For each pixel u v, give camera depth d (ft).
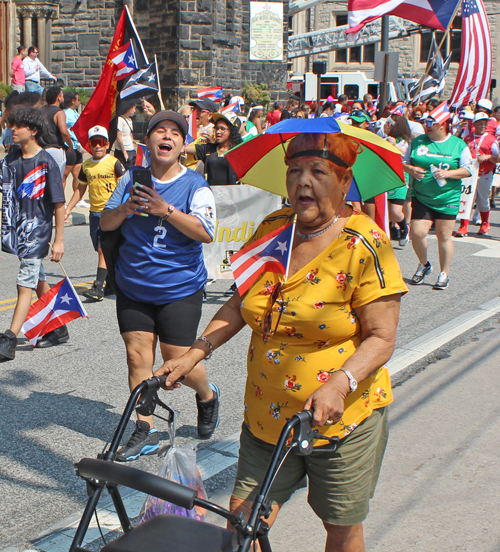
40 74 67.82
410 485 12.69
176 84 80.59
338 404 7.16
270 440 8.05
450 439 14.49
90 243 37.45
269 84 95.25
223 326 8.71
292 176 7.73
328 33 115.44
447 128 26.43
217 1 85.25
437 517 11.68
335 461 7.89
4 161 18.83
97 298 25.80
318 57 143.74
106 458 7.18
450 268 31.24
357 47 140.97
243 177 9.57
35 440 14.30
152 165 13.19
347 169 7.82
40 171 18.65
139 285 13.04
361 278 7.60
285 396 7.86
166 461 8.61
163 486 6.42
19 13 80.64
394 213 34.42
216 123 25.54
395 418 15.56
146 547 6.74
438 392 17.02
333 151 7.65
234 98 42.80
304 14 141.28
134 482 6.51
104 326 22.72
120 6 86.69
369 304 7.66
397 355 19.19
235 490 8.21
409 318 23.27
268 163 9.46
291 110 80.48
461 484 12.71
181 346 13.26
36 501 11.98
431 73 61.93
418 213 27.35
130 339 13.33
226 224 25.63
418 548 10.82
